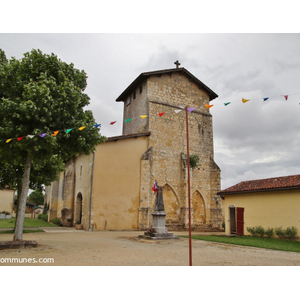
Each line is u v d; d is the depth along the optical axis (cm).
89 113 1331
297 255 1067
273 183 1820
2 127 1052
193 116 2794
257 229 1791
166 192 2475
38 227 2569
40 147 1072
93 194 2145
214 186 2700
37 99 1065
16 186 2188
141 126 2650
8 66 1146
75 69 1330
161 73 2683
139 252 1077
